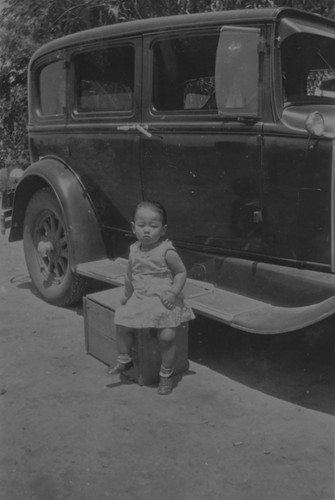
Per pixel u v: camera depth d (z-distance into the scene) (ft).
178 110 11.65
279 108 10.23
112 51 12.80
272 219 10.57
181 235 12.14
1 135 28.32
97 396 10.19
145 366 10.52
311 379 10.95
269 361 11.77
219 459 8.29
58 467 8.09
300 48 10.77
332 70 12.00
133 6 20.13
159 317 9.91
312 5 20.99
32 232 15.70
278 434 8.96
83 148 13.87
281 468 8.08
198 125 11.24
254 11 10.33
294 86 10.95
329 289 9.87
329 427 9.19
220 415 9.55
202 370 11.34
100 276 12.71
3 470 8.02
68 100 14.23
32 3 20.97
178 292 10.02
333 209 9.76
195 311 10.61
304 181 10.02
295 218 10.26
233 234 11.22
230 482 7.77
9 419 9.37
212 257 11.63
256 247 10.93
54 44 14.39
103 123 13.21
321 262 10.14
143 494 7.52
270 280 10.68
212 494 7.52
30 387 10.51
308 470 8.04
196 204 11.68
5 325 13.64
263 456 8.36
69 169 14.42
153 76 11.99
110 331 11.11
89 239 13.80
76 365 11.48
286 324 9.37
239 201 10.97
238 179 10.87
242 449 8.54
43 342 12.62
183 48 11.48
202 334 13.19
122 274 12.60
